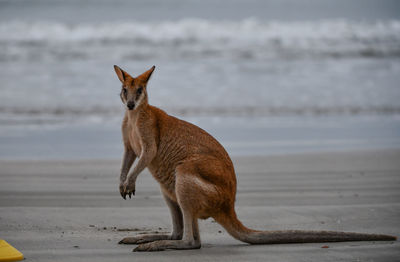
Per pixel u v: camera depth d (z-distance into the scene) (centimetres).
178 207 2114
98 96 6134
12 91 6216
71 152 4125
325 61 8512
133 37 8656
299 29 9356
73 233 2144
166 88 6525
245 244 2028
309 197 2850
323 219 2397
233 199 1984
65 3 12069
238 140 4619
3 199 2728
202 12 12275
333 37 9238
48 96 6075
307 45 8925
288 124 5378
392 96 6531
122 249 1912
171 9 12469
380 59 8738
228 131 4984
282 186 3117
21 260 1739
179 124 2105
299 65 8162
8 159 3828
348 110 5981
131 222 2373
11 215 2403
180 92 6378
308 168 3619
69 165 3666
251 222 2362
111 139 4659
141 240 2014
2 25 8881
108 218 2425
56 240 2020
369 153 4159
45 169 3519
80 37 8594
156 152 2081
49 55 8000
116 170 3544
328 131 5078
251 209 2595
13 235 2075
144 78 2131
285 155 4047
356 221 2347
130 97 2048
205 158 1980
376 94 6612
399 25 9800
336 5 14588
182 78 7050
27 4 11825
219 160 2000
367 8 14525
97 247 1934
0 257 1712
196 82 6888
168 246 1900
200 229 2344
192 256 1820
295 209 2586
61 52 8100
